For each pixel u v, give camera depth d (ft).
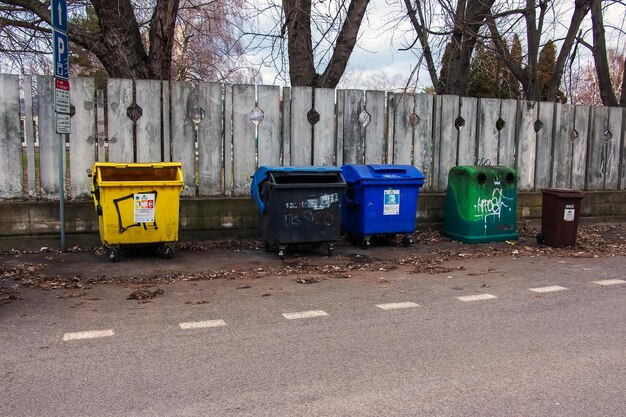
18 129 25.63
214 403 11.16
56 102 23.94
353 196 28.73
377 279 22.20
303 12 32.99
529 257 27.17
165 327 15.80
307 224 25.58
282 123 29.66
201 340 14.78
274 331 15.61
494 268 24.61
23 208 25.34
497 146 34.55
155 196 23.86
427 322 16.67
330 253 26.53
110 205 23.32
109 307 17.70
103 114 26.76
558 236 29.58
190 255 25.88
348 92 30.66
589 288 21.25
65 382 12.03
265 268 23.75
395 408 11.04
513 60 41.42
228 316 16.94
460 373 12.84
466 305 18.61
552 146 36.11
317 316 17.08
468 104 33.47
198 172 28.58
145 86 27.22
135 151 27.48
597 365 13.47
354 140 30.99
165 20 31.14
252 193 27.04
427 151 32.83
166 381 12.15
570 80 46.34
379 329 15.93
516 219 32.55
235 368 12.92
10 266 22.79
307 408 11.00
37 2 33.63
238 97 28.68
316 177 26.37
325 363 13.32
